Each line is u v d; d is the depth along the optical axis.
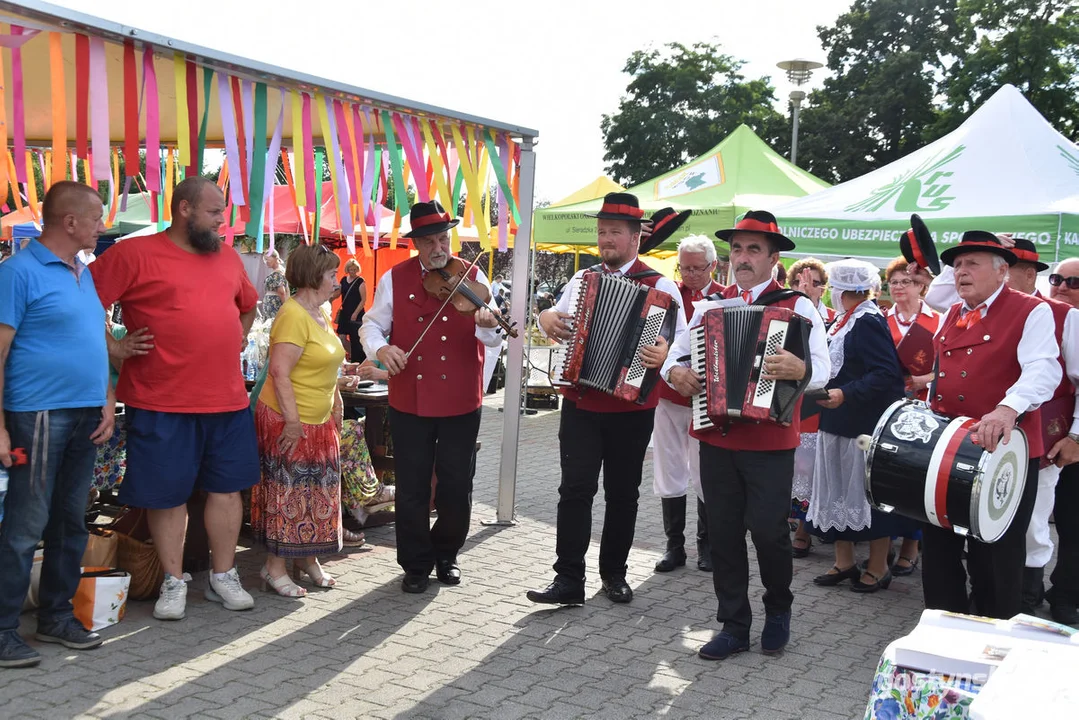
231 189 4.49
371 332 4.93
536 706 3.61
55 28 3.79
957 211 7.76
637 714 3.59
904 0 28.64
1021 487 3.88
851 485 5.20
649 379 4.41
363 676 3.83
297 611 4.58
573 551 4.77
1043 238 7.18
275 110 5.50
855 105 28.42
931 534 4.05
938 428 3.76
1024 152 8.04
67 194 3.74
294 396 4.64
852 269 5.30
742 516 4.22
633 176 36.41
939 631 2.29
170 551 4.37
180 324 4.18
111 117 6.10
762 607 4.97
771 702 3.75
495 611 4.70
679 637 4.45
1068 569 4.95
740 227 4.16
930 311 5.71
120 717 3.35
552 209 11.81
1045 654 1.96
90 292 3.90
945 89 28.41
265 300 8.30
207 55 4.21
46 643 3.98
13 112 3.77
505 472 6.45
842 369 5.29
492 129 5.97
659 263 14.26
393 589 4.99
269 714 3.44
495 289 15.43
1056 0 26.55
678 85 35.66
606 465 4.85
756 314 3.98
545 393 13.23
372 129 6.02
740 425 4.09
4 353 3.64
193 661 3.89
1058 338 4.39
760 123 35.19
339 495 4.91
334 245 13.41
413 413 4.86
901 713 2.14
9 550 3.71
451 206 5.75
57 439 3.75
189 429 4.28
